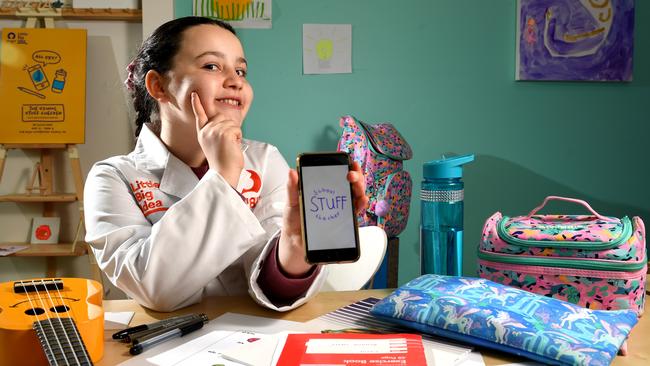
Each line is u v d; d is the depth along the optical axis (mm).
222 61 1159
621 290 955
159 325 877
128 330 858
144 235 1093
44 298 833
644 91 3096
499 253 1037
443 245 1062
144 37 2789
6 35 2883
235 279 1254
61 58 2904
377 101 2939
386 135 2541
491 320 805
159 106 1271
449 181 1057
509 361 784
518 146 3051
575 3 2959
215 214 1009
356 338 813
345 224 840
